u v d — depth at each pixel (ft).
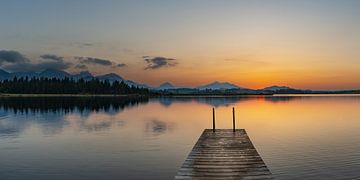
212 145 76.69
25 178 61.98
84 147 90.74
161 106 313.12
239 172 53.36
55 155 80.43
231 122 159.53
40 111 224.33
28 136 111.34
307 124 146.72
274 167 67.31
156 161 74.43
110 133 118.93
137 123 153.17
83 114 201.77
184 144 96.07
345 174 62.28
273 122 157.07
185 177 50.88
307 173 63.10
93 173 65.05
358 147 88.22
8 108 254.27
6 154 81.82
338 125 141.38
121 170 67.05
